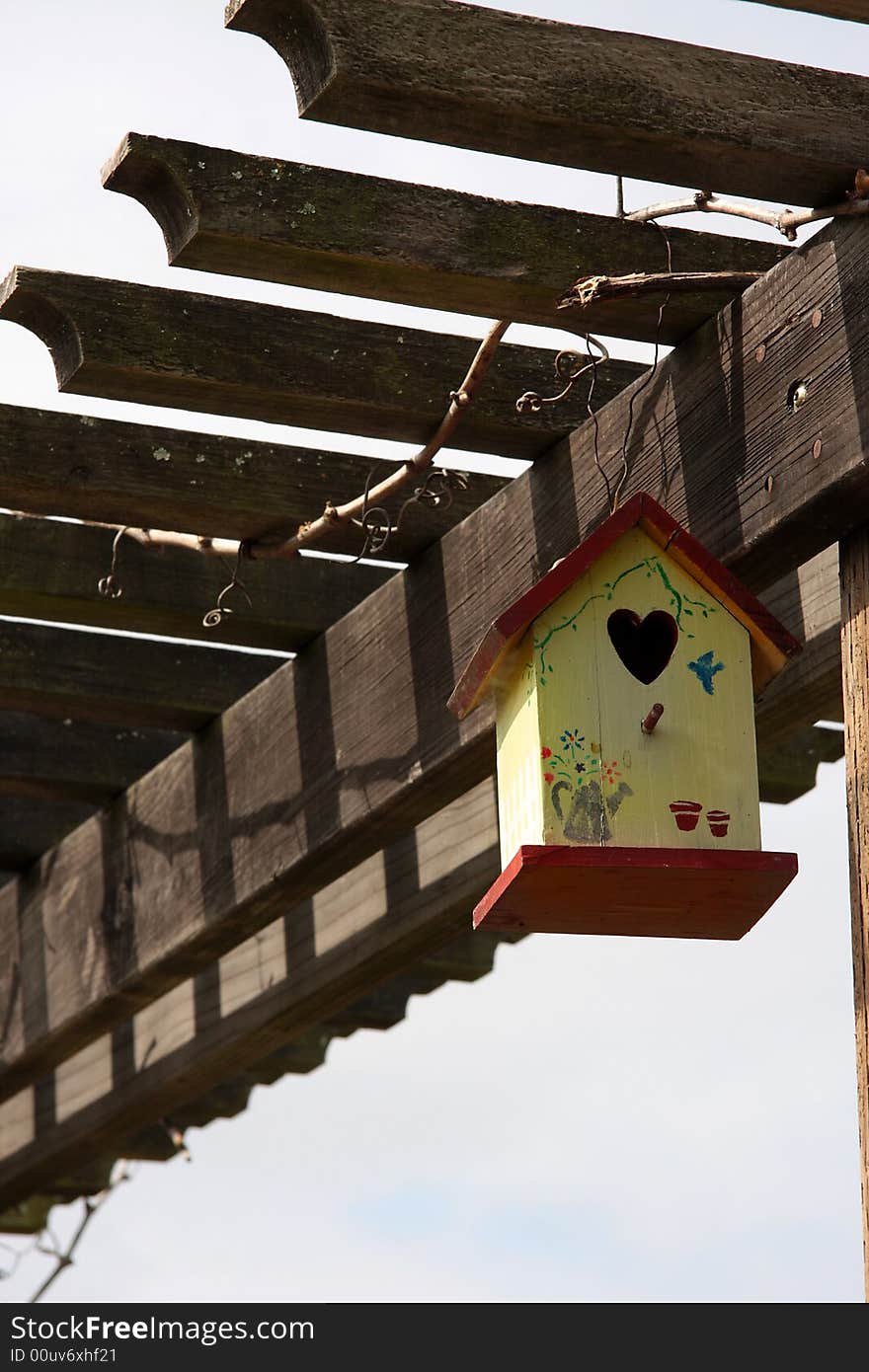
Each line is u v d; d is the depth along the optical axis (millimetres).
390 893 4930
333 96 2930
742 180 3141
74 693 4641
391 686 4211
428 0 2979
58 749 5059
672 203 3402
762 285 3377
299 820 4418
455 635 4047
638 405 3672
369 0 2943
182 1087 5570
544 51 3016
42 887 5398
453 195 3350
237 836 4621
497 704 3424
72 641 4676
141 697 4699
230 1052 5371
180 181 3189
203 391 3650
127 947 4961
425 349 3811
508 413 3830
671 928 3307
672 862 3039
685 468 3523
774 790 5082
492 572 3979
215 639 4484
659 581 3246
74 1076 5977
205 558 4410
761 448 3336
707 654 3232
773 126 3090
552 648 3184
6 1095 5684
